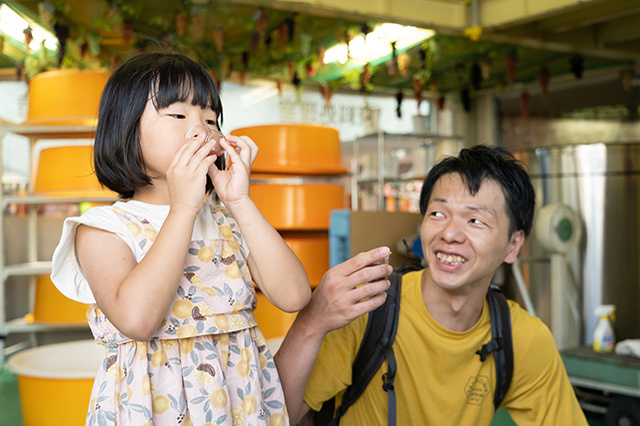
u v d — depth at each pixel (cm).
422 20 405
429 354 119
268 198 332
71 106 369
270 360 101
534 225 373
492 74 649
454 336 118
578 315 463
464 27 421
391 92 706
